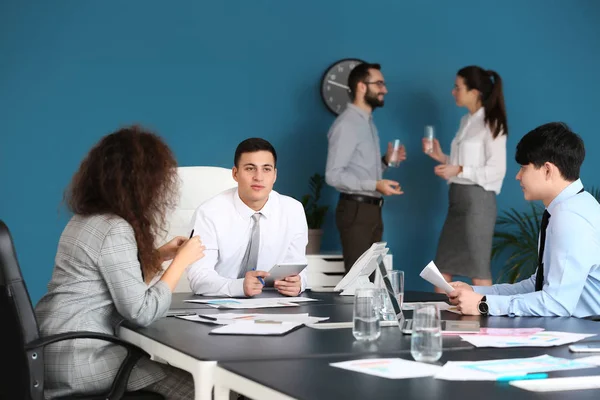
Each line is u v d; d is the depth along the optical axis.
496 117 5.20
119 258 2.22
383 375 1.52
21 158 4.98
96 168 2.30
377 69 5.18
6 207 4.95
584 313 2.71
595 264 2.58
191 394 2.22
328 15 5.68
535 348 1.87
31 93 5.00
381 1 5.82
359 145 5.16
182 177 3.91
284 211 3.53
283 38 5.57
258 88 5.51
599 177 6.33
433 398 1.34
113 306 2.29
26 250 4.98
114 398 2.13
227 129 5.44
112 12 5.17
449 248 5.34
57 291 2.25
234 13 5.45
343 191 5.20
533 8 6.21
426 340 1.67
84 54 5.11
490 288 2.94
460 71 5.28
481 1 6.08
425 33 5.94
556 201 2.65
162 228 2.37
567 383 1.44
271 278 3.12
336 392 1.38
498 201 6.15
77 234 2.26
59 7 5.05
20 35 4.98
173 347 1.88
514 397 1.35
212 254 3.34
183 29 5.32
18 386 1.99
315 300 2.97
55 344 2.14
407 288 5.93
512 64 6.17
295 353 1.79
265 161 3.39
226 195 3.47
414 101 5.92
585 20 6.36
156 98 5.27
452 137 6.02
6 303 1.95
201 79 5.38
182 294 3.22
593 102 6.33
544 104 6.26
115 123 5.18
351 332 2.13
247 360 1.70
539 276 2.76
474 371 1.55
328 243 5.71
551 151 2.62
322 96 5.64
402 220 5.91
